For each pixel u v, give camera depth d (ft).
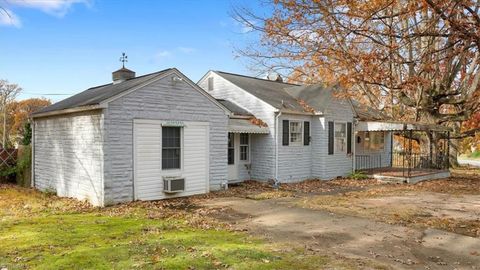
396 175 57.57
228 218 29.43
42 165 44.96
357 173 61.77
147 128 36.94
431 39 36.63
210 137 42.88
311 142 58.75
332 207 34.32
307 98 60.44
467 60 57.77
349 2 31.30
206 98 42.32
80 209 32.48
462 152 144.46
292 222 27.94
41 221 27.17
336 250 20.47
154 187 37.65
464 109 63.36
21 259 17.69
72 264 16.85
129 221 27.35
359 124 63.67
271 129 53.11
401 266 17.88
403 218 29.48
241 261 17.58
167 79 38.37
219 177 44.21
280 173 53.42
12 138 149.18
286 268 16.88
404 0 31.76
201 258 17.92
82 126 36.83
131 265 16.78
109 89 41.19
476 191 47.03
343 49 39.01
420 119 65.87
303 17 35.63
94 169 34.94
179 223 26.96
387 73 42.39
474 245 21.91
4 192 42.70
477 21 24.53
